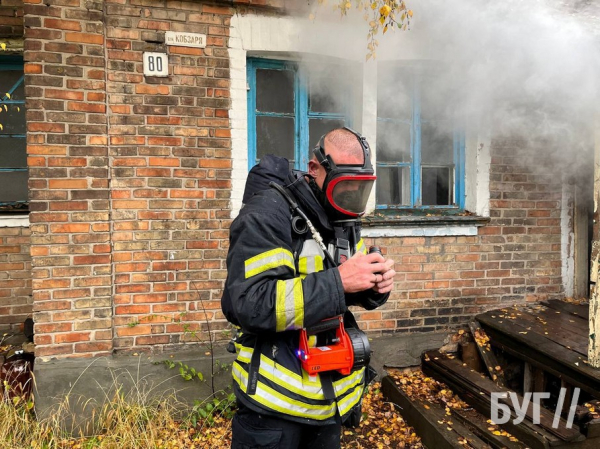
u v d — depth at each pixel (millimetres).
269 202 1694
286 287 1543
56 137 3131
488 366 3639
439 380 3643
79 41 3143
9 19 3711
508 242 4090
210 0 3395
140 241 3342
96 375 3223
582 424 2645
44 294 3150
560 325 3625
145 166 3326
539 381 3352
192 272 3443
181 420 3316
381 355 3811
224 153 3477
